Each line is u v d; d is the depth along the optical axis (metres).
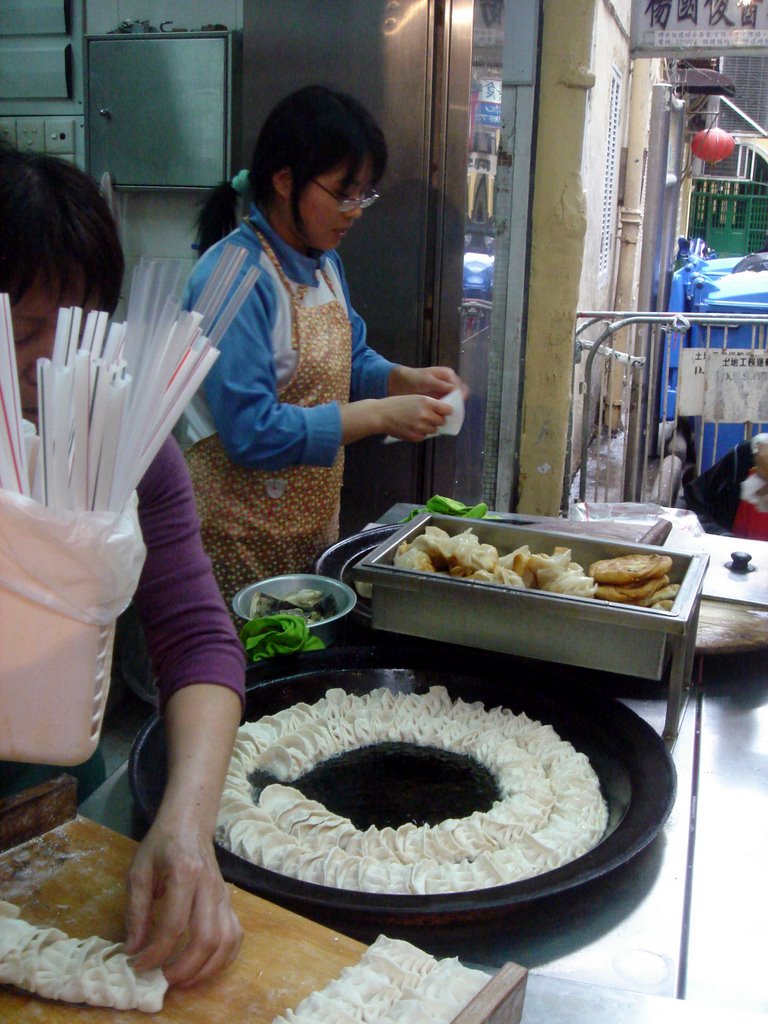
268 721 1.30
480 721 1.32
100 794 1.13
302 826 1.08
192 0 3.04
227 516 1.99
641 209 7.56
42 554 0.57
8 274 0.80
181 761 0.90
